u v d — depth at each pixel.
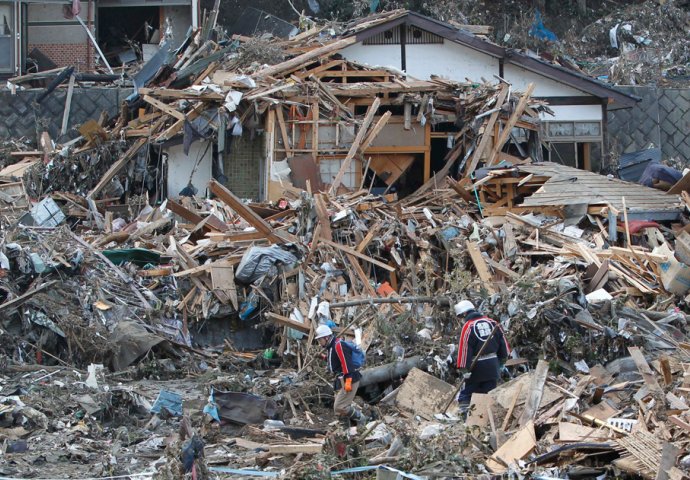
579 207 37.88
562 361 26.56
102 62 67.62
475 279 33.12
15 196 43.56
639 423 19.61
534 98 51.09
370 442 20.72
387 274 36.06
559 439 19.75
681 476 16.73
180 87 50.94
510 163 45.19
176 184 47.44
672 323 29.83
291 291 32.78
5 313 28.58
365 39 52.25
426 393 24.56
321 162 46.78
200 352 31.12
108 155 47.44
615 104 55.03
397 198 47.69
